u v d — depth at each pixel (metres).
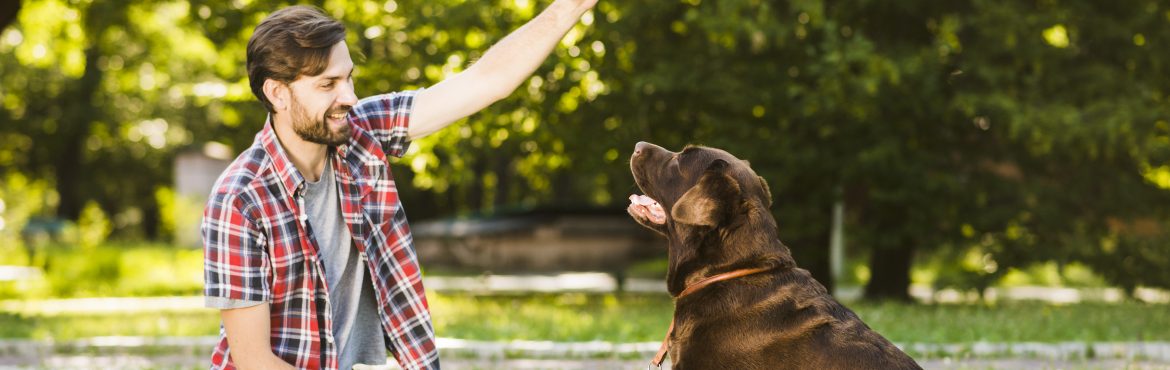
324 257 2.72
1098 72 12.86
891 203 13.88
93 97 35.09
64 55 18.22
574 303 14.59
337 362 2.69
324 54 2.55
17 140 37.41
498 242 20.72
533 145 14.20
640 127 13.22
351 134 2.77
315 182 2.71
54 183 40.50
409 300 2.81
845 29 13.09
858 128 13.29
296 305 2.64
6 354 8.55
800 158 13.02
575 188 33.09
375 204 2.78
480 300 15.27
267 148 2.63
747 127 13.09
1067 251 13.61
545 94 12.62
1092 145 12.16
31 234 25.78
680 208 3.31
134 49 29.72
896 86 12.28
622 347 8.18
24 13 16.75
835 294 16.80
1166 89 13.97
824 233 14.73
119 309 14.17
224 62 15.94
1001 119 12.53
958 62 13.06
